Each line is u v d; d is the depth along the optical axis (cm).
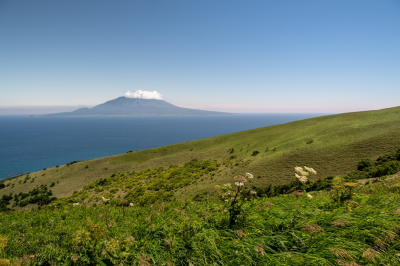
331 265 244
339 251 254
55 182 7744
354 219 341
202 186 4269
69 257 283
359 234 301
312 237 299
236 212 384
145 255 271
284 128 9019
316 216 366
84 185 7244
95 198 4894
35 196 6297
